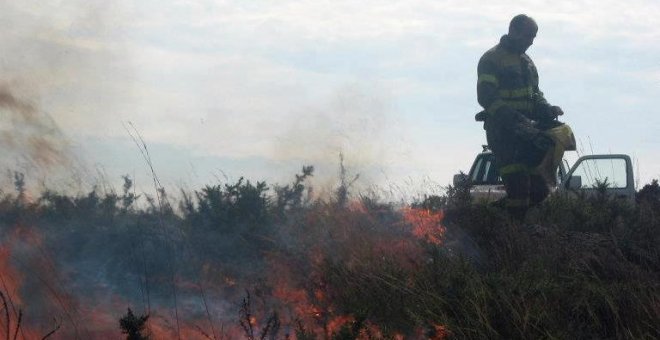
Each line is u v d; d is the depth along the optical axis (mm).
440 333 5254
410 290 5738
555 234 7129
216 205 7332
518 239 7000
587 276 6273
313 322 5617
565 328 5289
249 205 7395
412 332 5441
